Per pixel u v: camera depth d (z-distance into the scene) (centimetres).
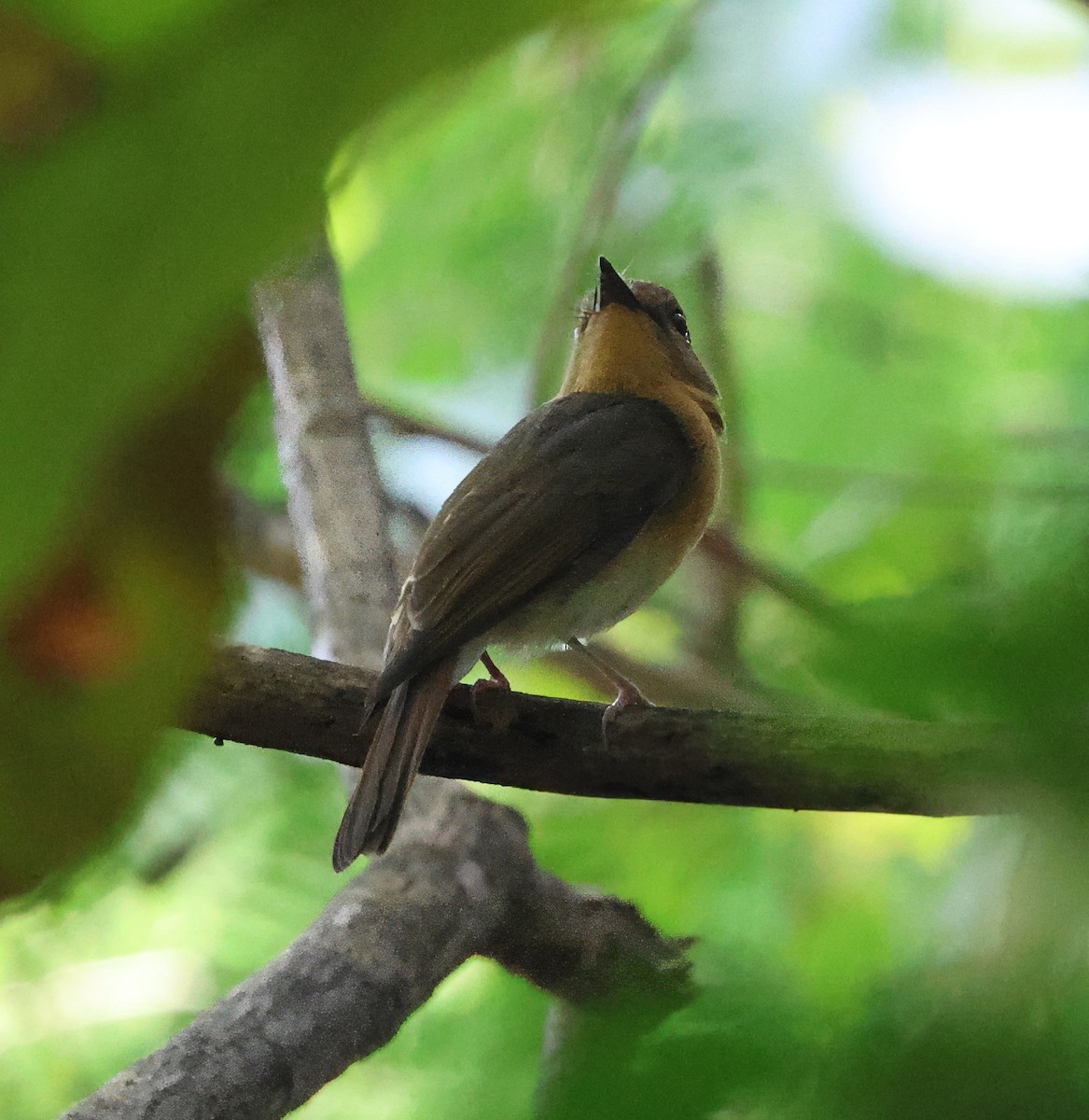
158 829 948
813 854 910
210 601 138
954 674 221
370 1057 666
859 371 1408
